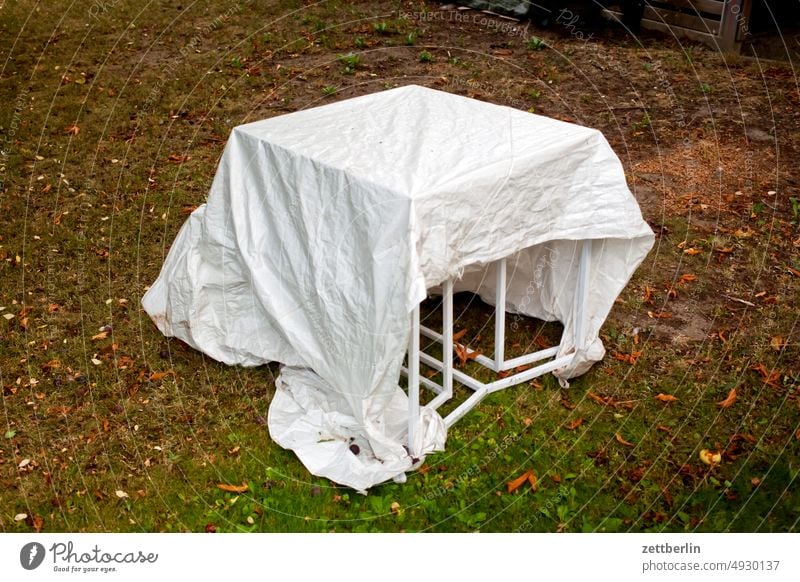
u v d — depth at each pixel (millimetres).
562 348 3689
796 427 3344
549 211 3271
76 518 3029
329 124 3434
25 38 7430
